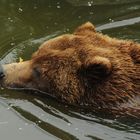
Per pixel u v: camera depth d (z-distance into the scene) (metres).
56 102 14.49
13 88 14.98
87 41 14.45
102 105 14.02
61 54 14.25
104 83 14.02
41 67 14.50
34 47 17.28
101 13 19.52
